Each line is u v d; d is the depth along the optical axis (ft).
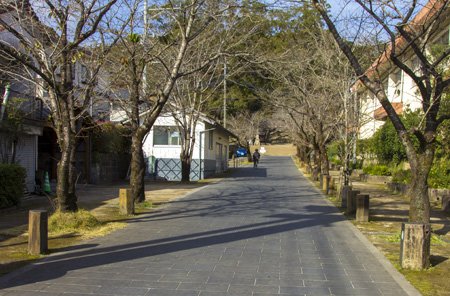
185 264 20.54
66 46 29.60
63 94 29.37
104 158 69.05
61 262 20.84
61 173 29.89
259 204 43.11
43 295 16.16
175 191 56.44
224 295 16.17
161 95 40.73
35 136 50.85
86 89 32.68
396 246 24.86
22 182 39.01
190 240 26.03
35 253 22.11
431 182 48.73
